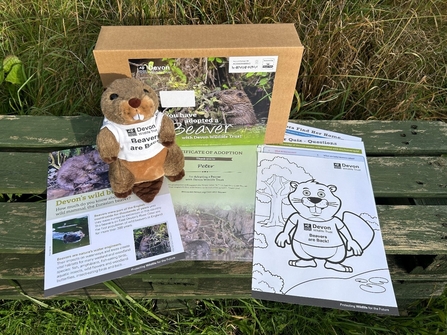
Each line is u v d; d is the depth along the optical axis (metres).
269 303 1.04
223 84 0.80
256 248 0.77
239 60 0.75
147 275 0.80
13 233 0.78
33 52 1.29
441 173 0.90
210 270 0.80
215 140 0.92
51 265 0.73
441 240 0.79
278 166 0.90
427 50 1.36
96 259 0.74
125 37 0.76
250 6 1.33
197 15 1.37
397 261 0.91
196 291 0.94
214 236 0.78
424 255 0.84
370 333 0.99
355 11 1.32
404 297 1.00
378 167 0.91
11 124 0.97
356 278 0.74
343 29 1.25
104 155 0.70
